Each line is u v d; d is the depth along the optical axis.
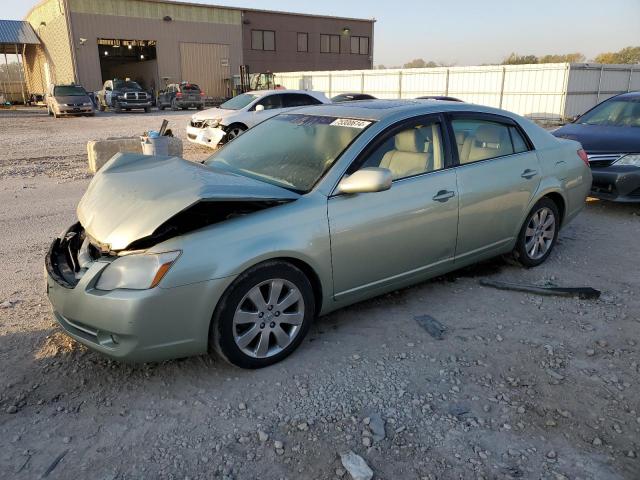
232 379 3.19
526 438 2.71
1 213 7.09
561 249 5.55
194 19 42.31
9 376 3.18
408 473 2.48
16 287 4.50
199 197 2.95
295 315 3.35
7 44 42.97
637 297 4.35
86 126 21.44
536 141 4.83
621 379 3.21
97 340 3.00
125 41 40.44
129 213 3.09
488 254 4.54
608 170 6.69
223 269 2.99
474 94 27.67
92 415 2.86
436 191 3.93
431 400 3.01
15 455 2.57
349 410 2.92
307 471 2.48
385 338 3.68
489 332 3.77
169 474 2.46
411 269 3.95
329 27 50.91
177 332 2.96
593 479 2.44
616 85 25.70
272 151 4.03
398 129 3.85
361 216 3.53
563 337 3.70
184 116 27.41
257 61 47.75
